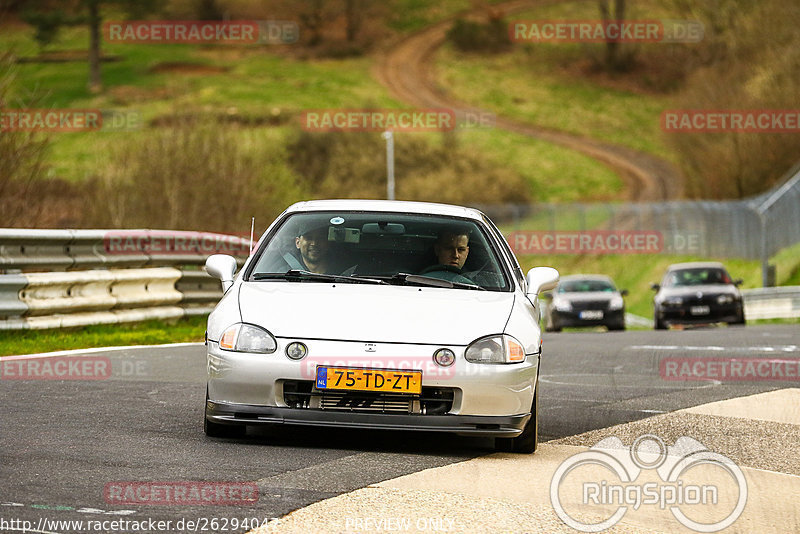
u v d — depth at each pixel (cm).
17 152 6259
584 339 6384
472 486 2030
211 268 2719
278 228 2794
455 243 2731
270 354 2323
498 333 2378
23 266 4488
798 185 14300
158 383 3341
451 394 2327
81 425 2519
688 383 3872
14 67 6444
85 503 1767
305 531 1655
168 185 9538
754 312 11094
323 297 2472
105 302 4897
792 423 2945
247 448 2323
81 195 9238
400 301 2469
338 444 2438
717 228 16675
